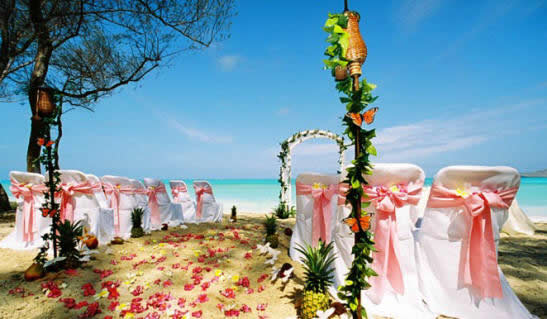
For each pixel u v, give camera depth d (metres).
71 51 7.36
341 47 1.95
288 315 2.44
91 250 3.70
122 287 2.94
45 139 3.23
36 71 6.62
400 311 2.50
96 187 4.18
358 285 1.99
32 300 2.57
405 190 2.59
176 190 7.49
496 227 2.45
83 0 5.58
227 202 18.67
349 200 2.00
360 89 1.90
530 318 2.38
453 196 2.47
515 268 3.74
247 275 3.33
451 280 2.53
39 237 4.12
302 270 3.47
